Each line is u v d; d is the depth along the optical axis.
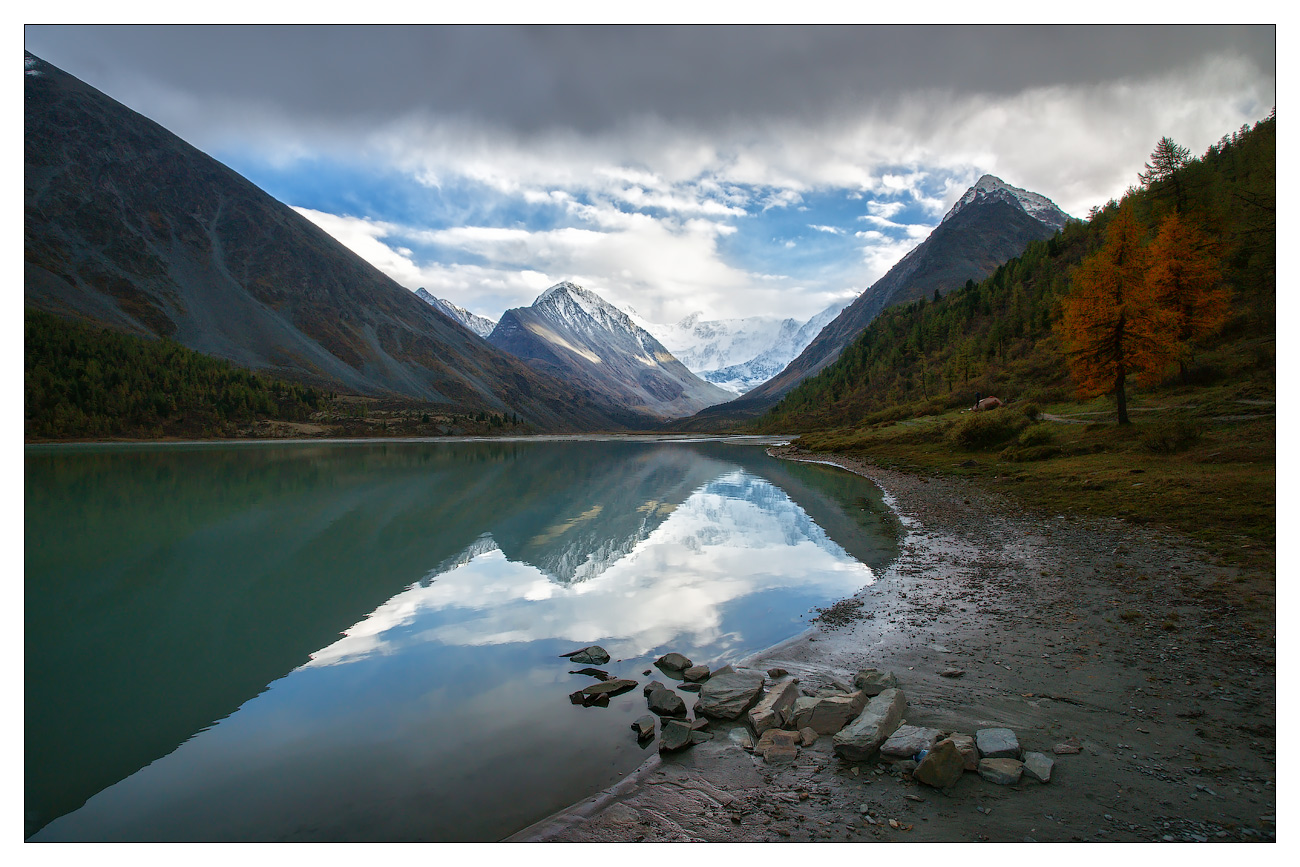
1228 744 8.09
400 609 17.39
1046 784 7.41
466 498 42.12
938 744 7.81
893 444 69.06
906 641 12.95
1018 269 139.88
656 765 8.63
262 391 174.38
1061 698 9.71
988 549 20.72
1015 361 94.50
